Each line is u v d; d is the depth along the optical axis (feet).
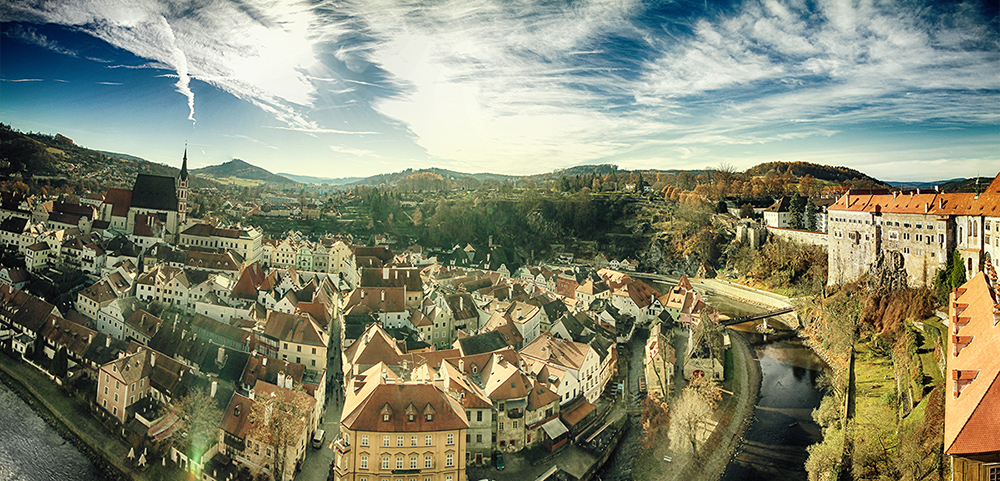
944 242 382.42
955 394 149.48
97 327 395.55
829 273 532.73
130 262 479.00
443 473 203.31
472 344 318.65
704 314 401.70
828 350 406.82
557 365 290.15
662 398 310.24
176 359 325.83
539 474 240.53
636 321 488.02
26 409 305.32
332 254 638.94
